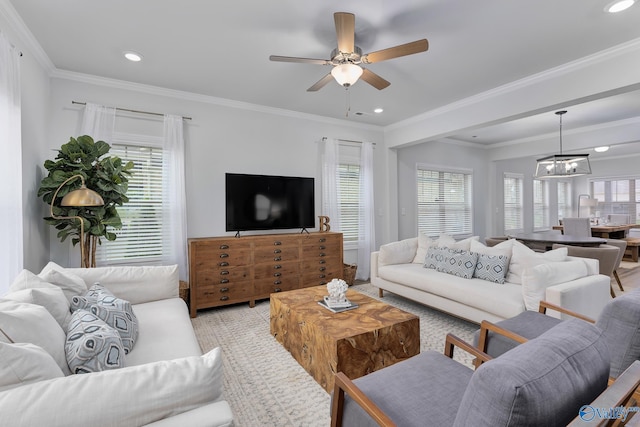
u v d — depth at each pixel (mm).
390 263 4086
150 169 3699
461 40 2664
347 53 2252
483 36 2605
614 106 4211
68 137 3291
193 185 3982
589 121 4965
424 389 1318
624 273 5488
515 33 2562
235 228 4059
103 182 2887
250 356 2529
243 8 2238
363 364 2008
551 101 3234
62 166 2783
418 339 2283
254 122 4391
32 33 2549
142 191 3652
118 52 2871
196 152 4000
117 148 3543
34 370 896
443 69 3211
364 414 1203
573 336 948
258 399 1974
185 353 1639
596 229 6781
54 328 1283
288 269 4113
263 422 1771
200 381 931
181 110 3904
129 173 3119
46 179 2711
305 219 4566
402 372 1444
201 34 2576
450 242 3842
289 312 2537
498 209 7223
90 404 798
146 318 2094
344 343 1939
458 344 1562
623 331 1372
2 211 2102
